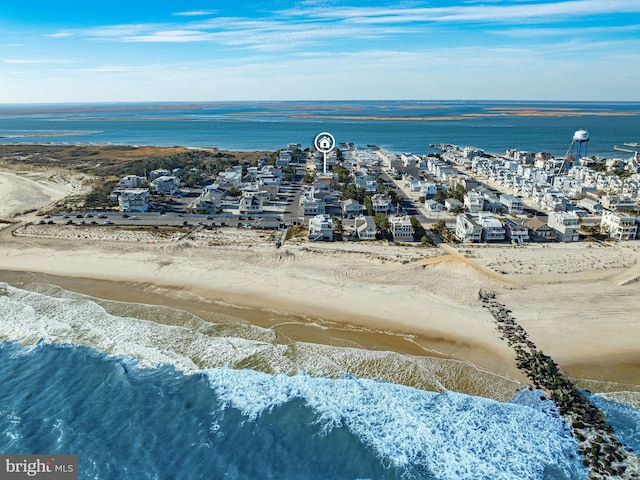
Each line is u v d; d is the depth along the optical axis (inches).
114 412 2300.7
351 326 2920.8
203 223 5039.4
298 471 1985.7
